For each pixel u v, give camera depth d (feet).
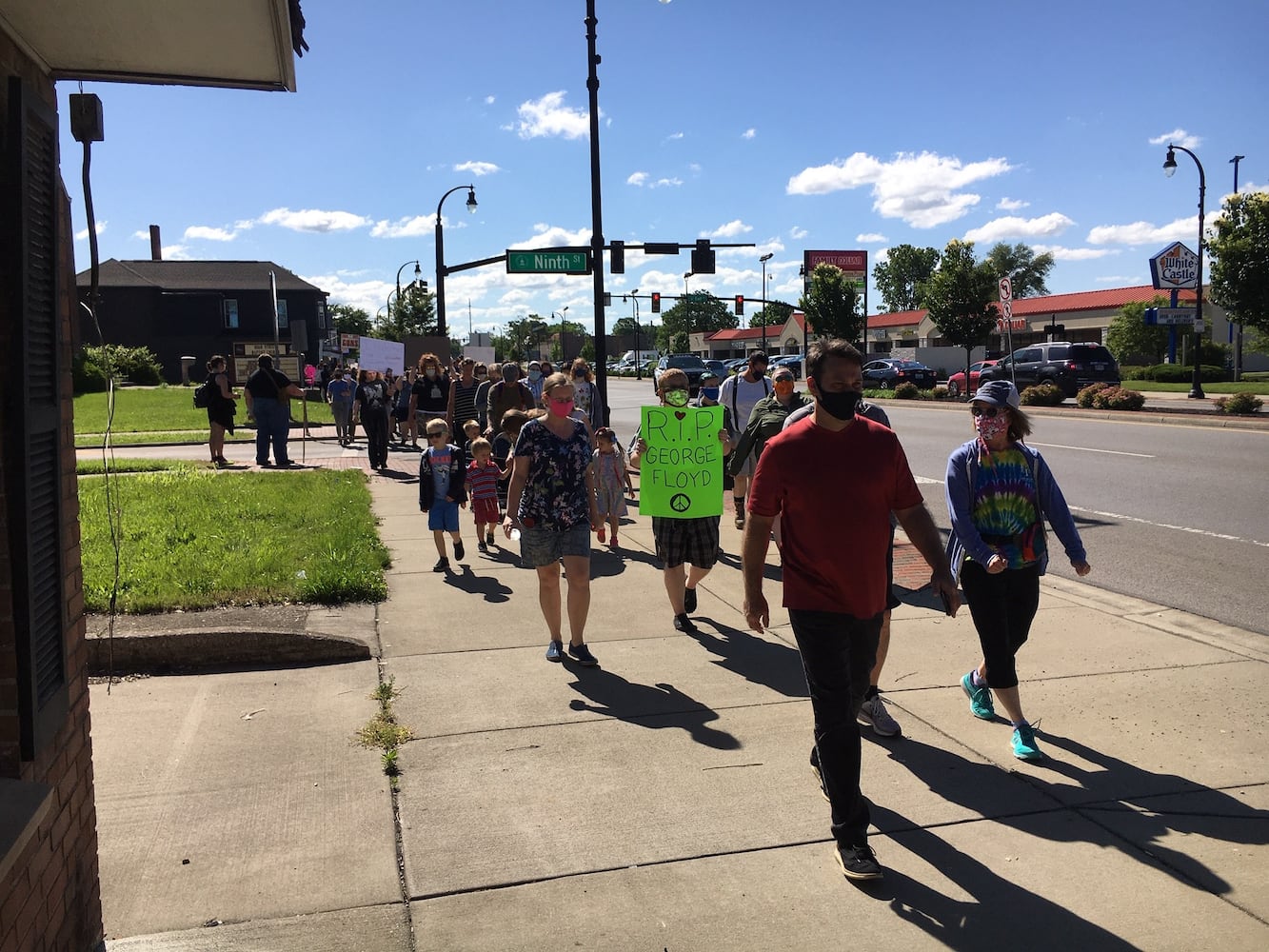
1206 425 68.28
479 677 18.38
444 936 10.25
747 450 21.66
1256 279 88.53
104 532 30.60
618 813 12.94
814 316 181.06
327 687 17.85
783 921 10.52
